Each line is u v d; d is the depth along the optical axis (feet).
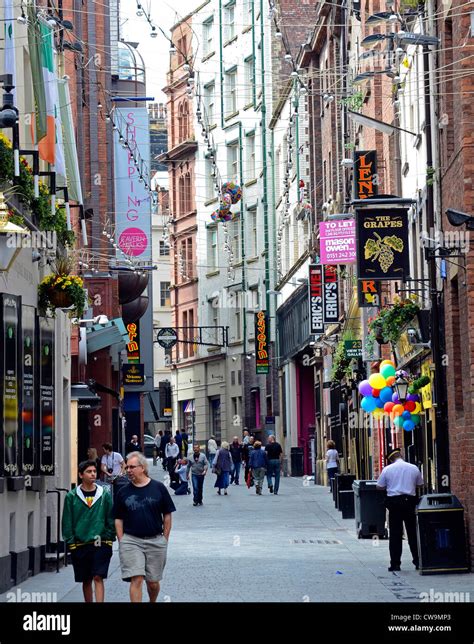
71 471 179.52
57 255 155.22
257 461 309.22
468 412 133.90
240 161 493.77
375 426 244.01
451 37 144.77
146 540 94.12
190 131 538.06
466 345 134.10
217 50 510.99
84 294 151.64
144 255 283.79
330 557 153.48
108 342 252.21
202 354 529.04
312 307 322.96
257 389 482.28
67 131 169.78
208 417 525.34
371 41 159.94
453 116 141.49
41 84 139.95
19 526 133.18
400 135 211.61
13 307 127.65
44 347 146.00
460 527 132.46
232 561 149.69
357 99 256.73
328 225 235.40
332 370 293.02
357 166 230.27
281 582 125.80
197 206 531.09
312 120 376.48
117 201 283.38
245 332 489.26
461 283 136.05
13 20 132.36
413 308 172.86
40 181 146.20
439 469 151.43
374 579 128.16
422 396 172.35
